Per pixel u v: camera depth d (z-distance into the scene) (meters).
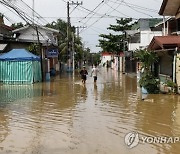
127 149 8.23
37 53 34.28
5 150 8.26
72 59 54.25
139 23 47.00
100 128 10.60
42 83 28.31
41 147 8.48
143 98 17.62
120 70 54.00
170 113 13.12
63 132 10.08
